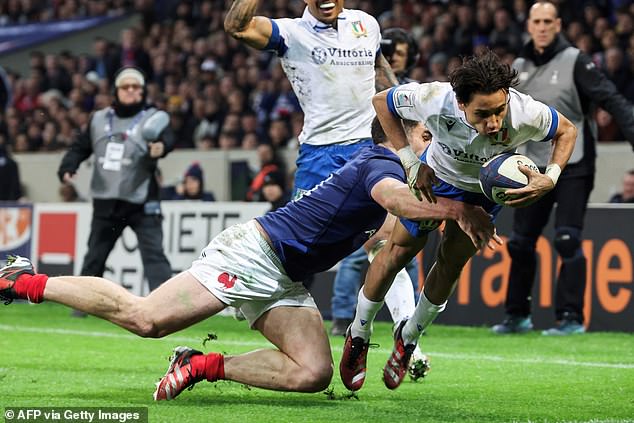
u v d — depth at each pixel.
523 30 46.88
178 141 48.84
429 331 29.44
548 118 14.01
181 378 15.25
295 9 55.88
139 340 26.31
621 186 37.75
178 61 56.78
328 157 20.06
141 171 31.78
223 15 58.91
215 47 56.12
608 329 29.59
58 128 54.44
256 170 44.00
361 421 13.88
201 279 14.91
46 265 40.28
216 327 30.88
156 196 32.28
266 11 55.78
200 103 49.69
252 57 53.25
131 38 58.59
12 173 47.12
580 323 28.55
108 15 69.94
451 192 15.59
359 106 20.11
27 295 14.89
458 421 13.99
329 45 19.97
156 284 32.16
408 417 14.29
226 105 49.75
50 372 19.48
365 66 20.14
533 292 30.58
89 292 14.82
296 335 15.01
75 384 17.64
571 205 27.61
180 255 36.59
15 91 61.53
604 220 29.89
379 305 16.22
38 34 68.81
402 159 14.46
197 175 39.31
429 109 14.29
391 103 14.74
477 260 31.33
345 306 27.86
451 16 47.78
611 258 29.70
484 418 14.27
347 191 15.04
